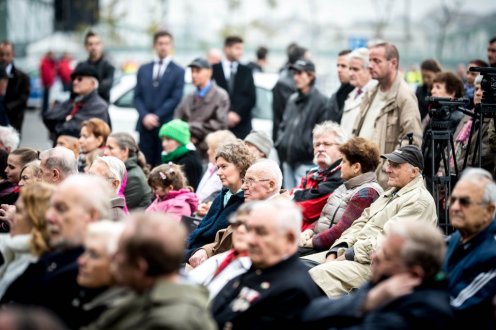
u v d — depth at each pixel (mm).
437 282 6762
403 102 12031
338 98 14906
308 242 10453
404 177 9828
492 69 10289
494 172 10734
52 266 7297
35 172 10719
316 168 11555
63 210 7164
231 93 17516
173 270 6293
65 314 7094
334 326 7004
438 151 11070
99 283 6832
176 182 11758
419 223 6840
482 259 7547
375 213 9969
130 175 12234
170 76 17062
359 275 9492
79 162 13453
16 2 42250
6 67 18438
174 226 6328
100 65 18141
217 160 10641
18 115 18656
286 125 15039
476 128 10945
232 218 8266
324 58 42812
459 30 47125
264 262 7246
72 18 42062
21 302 7316
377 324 6562
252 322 7145
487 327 7465
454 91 12930
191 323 6043
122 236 6340
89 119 14719
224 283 7828
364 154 10445
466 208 7676
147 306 6215
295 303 7090
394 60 12094
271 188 9984
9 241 7746
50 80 30156
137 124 17188
